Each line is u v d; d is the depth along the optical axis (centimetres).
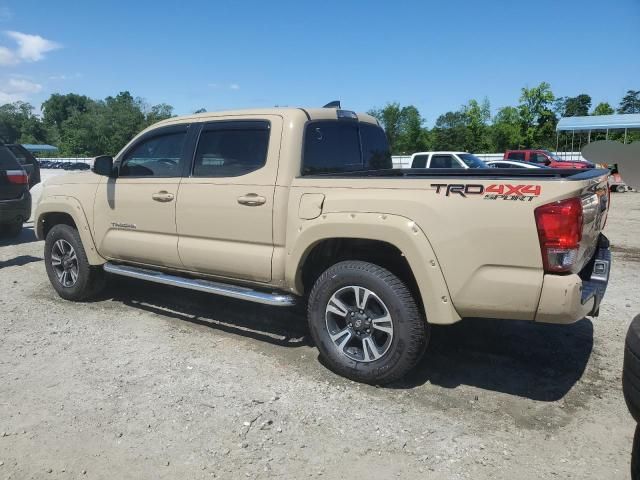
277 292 444
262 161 436
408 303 374
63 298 608
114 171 538
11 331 511
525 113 4756
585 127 2611
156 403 372
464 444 322
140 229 518
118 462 309
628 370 236
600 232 436
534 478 291
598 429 338
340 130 487
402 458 310
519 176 386
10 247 940
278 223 420
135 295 621
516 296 336
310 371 421
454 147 5228
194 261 477
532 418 351
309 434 335
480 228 341
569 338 487
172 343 479
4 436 334
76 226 574
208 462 308
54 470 302
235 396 382
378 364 387
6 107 10344
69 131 8150
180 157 489
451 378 409
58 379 409
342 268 397
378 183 379
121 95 10312
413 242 359
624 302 596
